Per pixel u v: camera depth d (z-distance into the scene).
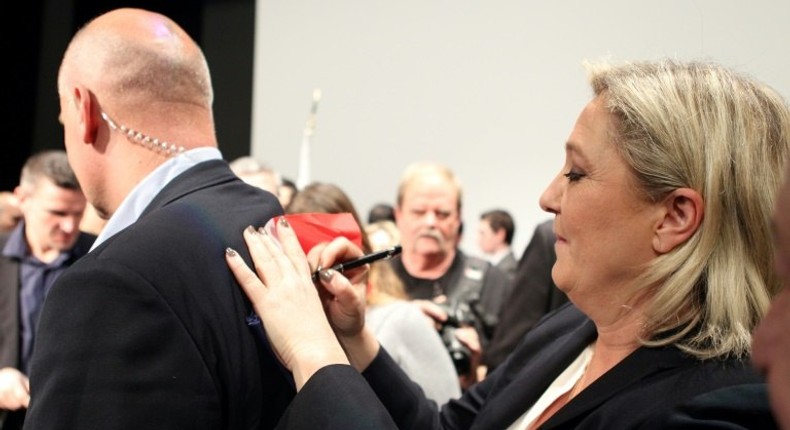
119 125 1.13
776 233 0.43
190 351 0.96
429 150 4.71
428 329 1.96
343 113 4.88
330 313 1.17
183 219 1.03
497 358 2.74
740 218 0.94
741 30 3.24
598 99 1.00
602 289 1.00
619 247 0.97
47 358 0.95
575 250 1.00
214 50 5.26
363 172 4.83
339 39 4.89
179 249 1.00
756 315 0.94
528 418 1.12
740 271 0.94
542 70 4.39
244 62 5.23
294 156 4.96
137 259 0.97
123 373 0.93
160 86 1.13
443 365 1.93
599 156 0.97
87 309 0.95
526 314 2.72
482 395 1.31
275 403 1.07
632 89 0.97
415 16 4.73
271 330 1.02
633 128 0.95
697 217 0.94
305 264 1.07
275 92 5.00
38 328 0.98
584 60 1.08
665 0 3.58
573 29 4.24
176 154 1.14
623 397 0.95
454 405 1.34
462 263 3.07
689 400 0.89
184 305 0.98
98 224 2.85
